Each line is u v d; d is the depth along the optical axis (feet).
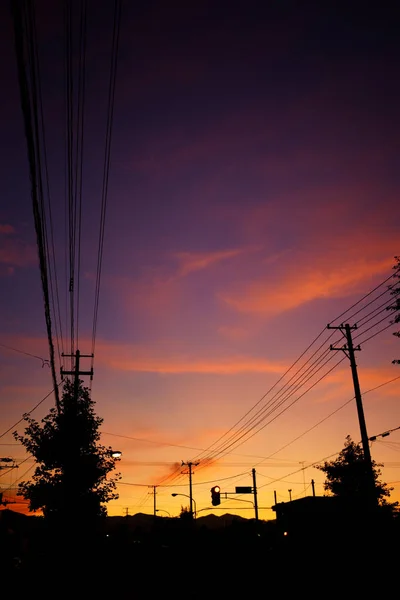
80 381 91.15
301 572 88.89
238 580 101.30
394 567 72.02
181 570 141.49
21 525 141.69
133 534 287.07
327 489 96.12
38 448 84.79
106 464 88.79
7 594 77.51
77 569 81.20
